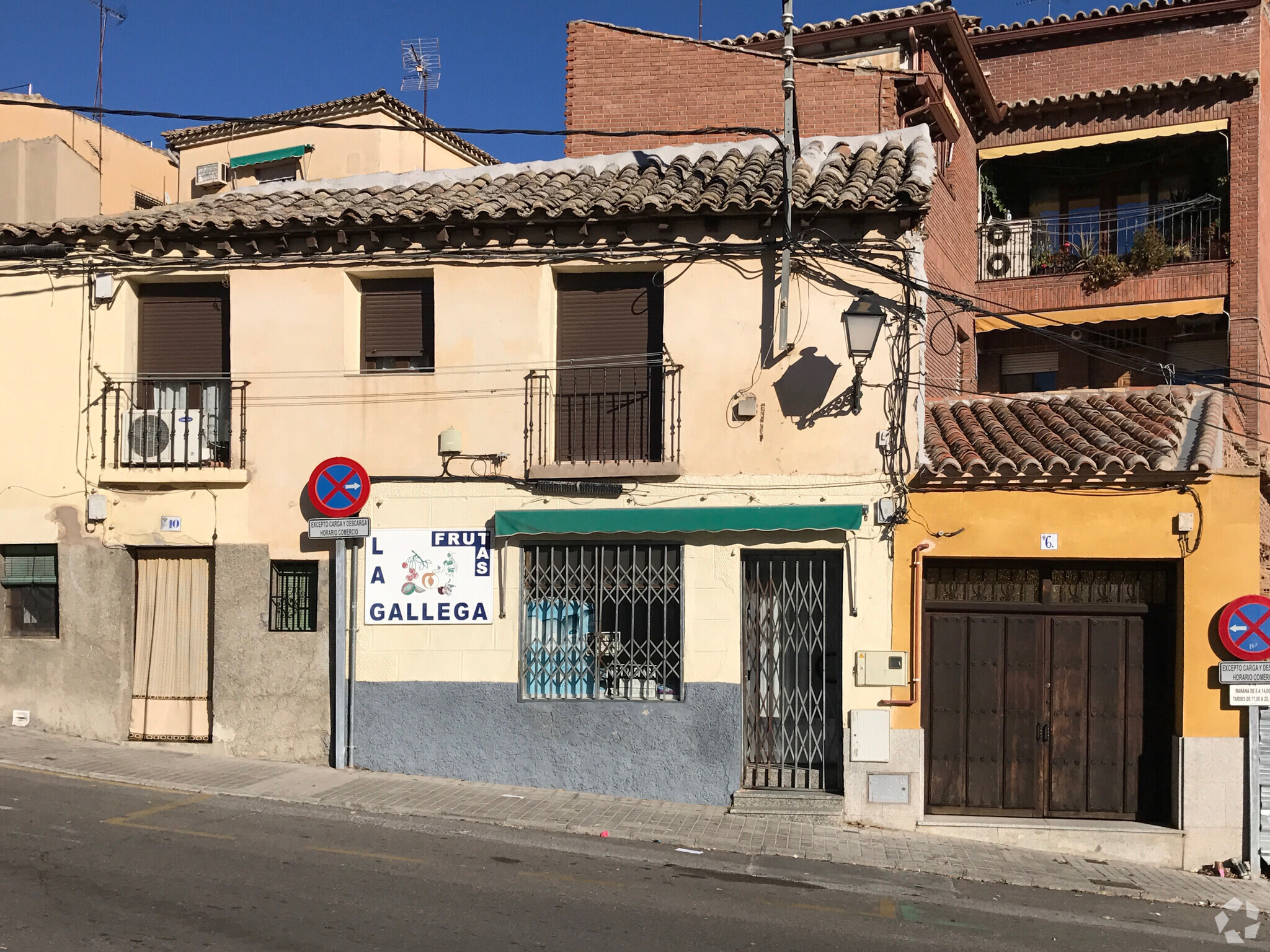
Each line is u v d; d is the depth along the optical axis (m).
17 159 15.35
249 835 9.57
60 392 13.24
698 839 10.46
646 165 14.05
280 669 12.64
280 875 8.41
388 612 12.44
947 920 8.66
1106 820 11.60
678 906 8.40
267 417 12.84
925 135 13.61
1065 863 10.85
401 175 14.70
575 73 17.17
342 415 12.70
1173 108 18.73
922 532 11.61
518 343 12.45
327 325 12.78
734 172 13.08
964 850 10.89
